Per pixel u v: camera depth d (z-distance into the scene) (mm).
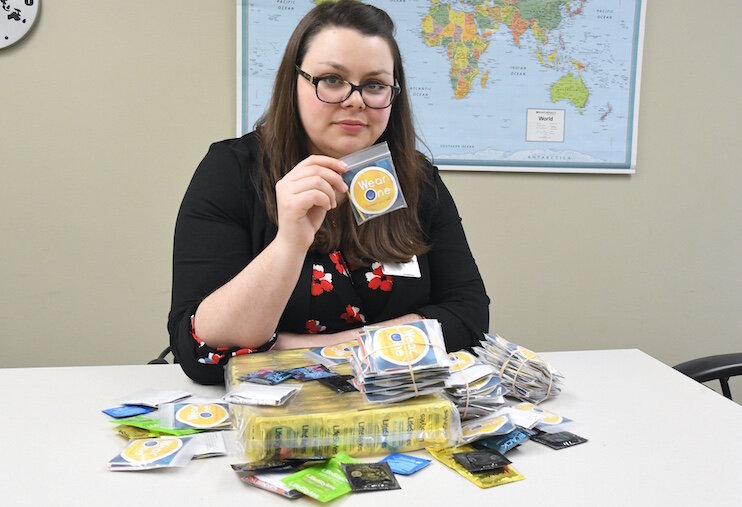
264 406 820
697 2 2373
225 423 889
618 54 2326
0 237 2082
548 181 2367
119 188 2127
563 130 2328
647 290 2506
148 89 2096
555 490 757
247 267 1065
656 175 2449
